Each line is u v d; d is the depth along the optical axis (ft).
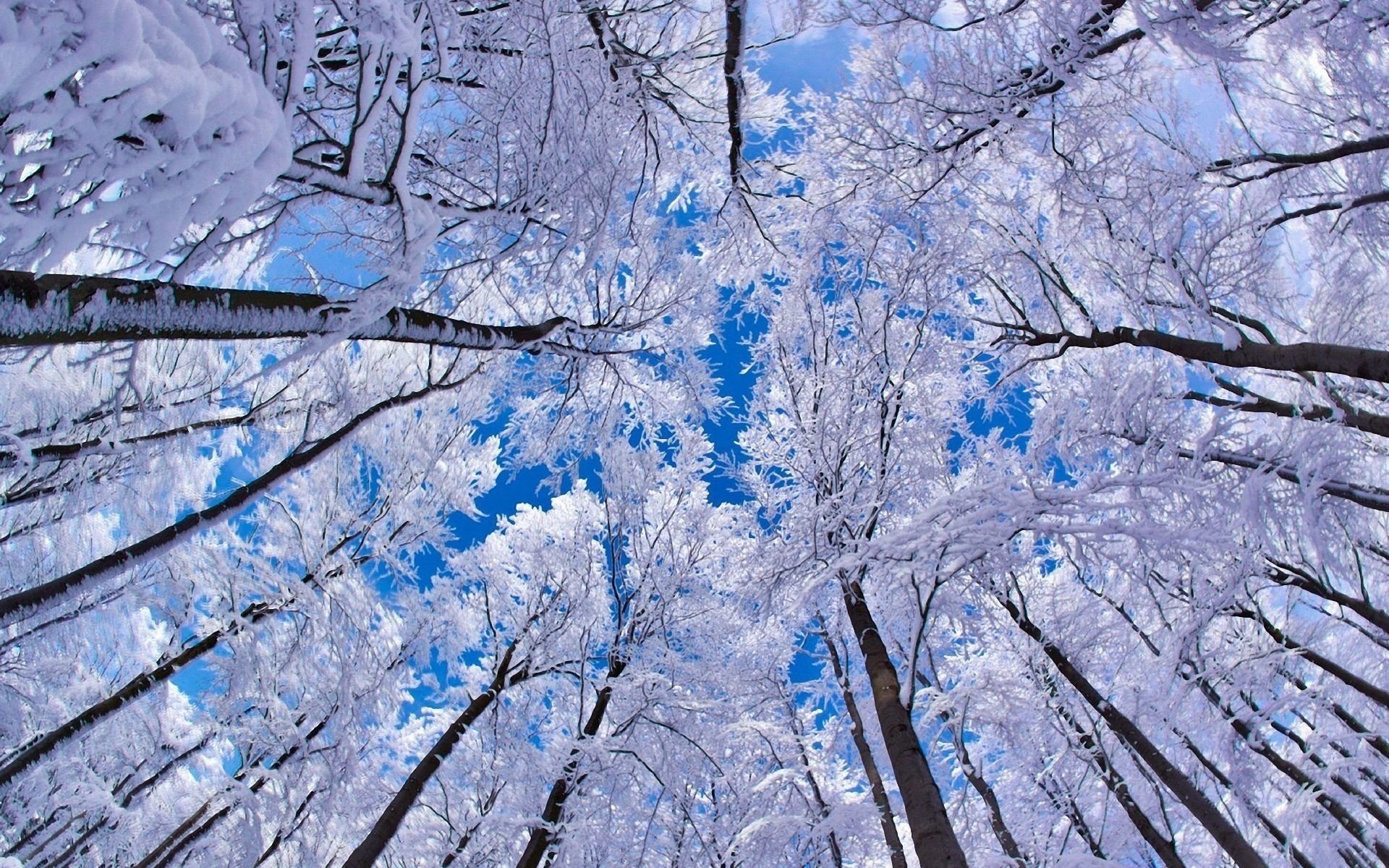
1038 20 14.87
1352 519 15.71
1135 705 21.86
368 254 13.05
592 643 28.04
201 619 20.47
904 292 20.70
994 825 23.43
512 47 11.48
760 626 25.49
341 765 21.07
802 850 24.57
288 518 22.25
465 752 26.37
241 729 20.67
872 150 18.48
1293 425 15.02
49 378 16.74
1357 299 18.30
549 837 21.20
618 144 13.75
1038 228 20.45
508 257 12.50
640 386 21.53
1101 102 16.79
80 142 4.80
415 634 25.68
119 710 16.71
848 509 19.49
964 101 16.72
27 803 19.27
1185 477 14.20
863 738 24.40
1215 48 12.74
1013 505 14.82
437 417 24.11
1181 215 15.83
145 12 4.70
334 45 10.39
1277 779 25.86
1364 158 17.40
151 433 16.44
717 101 20.92
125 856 22.02
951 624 22.02
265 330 7.58
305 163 7.34
